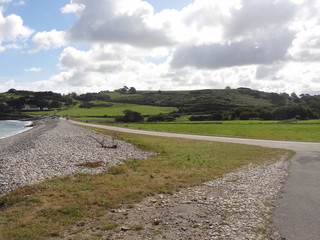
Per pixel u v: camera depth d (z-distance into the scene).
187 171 19.75
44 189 14.52
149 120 126.25
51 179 16.38
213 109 180.62
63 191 14.26
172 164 22.52
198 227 10.19
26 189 14.20
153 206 12.62
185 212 11.77
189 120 122.31
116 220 10.98
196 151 30.56
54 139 43.03
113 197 13.58
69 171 18.69
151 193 14.53
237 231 9.79
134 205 12.76
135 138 46.75
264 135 51.00
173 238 9.30
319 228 10.05
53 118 157.75
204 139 45.19
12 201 12.88
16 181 15.72
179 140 43.56
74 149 30.59
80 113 181.12
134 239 9.28
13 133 84.38
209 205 12.67
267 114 123.69
